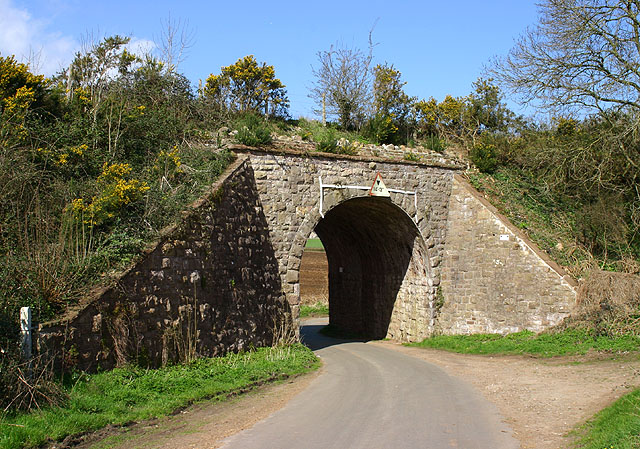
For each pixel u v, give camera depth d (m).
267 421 8.08
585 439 6.77
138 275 9.91
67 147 12.48
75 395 7.86
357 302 24.17
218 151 15.00
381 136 22.39
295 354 14.40
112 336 9.17
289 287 16.03
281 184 16.09
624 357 12.98
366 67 27.05
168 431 7.49
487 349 16.39
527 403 9.30
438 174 19.67
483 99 26.59
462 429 7.58
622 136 17.83
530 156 21.88
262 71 24.34
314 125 24.34
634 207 19.00
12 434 6.32
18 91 12.55
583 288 16.05
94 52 17.53
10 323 7.59
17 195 10.00
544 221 19.50
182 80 18.91
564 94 18.95
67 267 8.95
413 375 12.55
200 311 11.70
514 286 17.61
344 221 22.12
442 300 19.45
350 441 6.97
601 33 18.05
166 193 12.06
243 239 14.16
